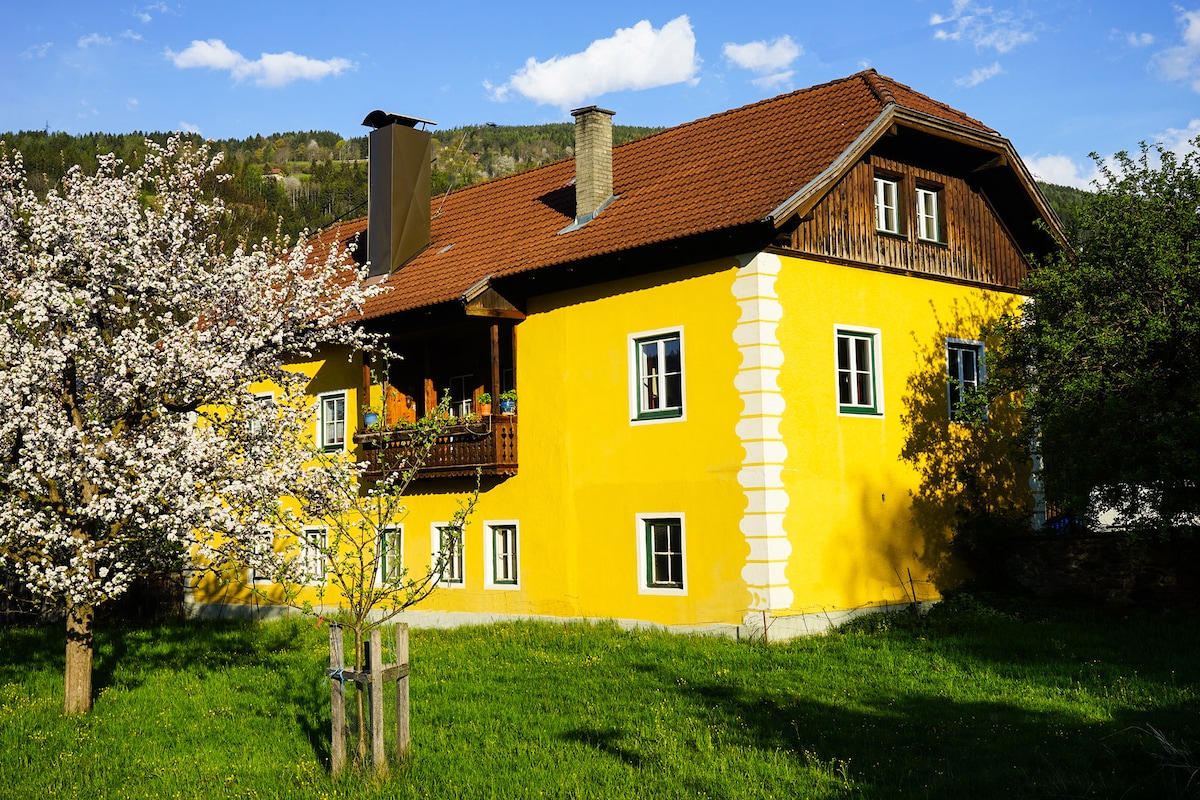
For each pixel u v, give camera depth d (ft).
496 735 35.17
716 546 53.98
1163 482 49.06
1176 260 50.31
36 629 68.59
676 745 33.35
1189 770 28.37
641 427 57.52
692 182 60.59
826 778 29.63
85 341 40.24
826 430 55.11
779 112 63.46
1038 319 54.39
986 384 56.39
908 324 60.18
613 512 58.65
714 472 54.19
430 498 68.80
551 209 69.51
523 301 63.67
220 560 43.55
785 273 54.08
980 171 64.34
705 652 49.14
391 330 67.72
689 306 55.67
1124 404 49.21
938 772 29.91
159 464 38.86
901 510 58.23
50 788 31.68
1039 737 33.06
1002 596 58.39
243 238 50.96
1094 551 56.39
